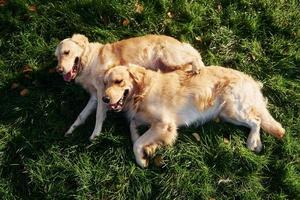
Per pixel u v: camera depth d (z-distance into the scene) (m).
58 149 2.16
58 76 2.36
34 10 2.50
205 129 2.21
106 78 2.10
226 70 2.21
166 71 2.26
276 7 2.61
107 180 2.10
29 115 2.26
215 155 2.16
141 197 2.07
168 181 2.09
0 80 2.35
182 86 2.16
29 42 2.43
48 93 2.31
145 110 2.15
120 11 2.51
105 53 2.25
